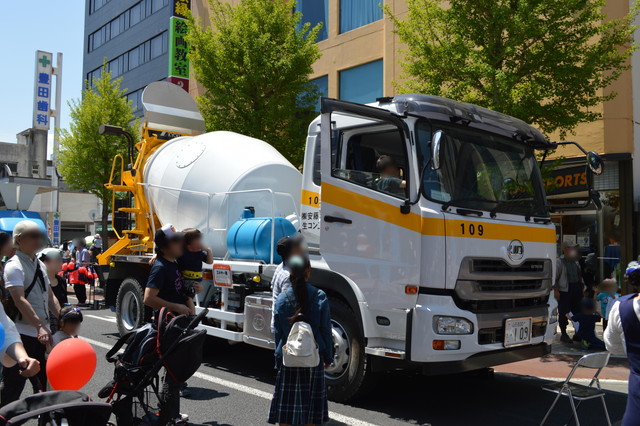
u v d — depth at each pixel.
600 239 12.44
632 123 12.33
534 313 5.96
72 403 2.84
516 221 5.95
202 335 4.43
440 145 4.95
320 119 6.25
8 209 14.81
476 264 5.41
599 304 10.15
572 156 12.63
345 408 5.81
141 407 4.40
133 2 32.03
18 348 3.61
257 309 6.54
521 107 9.07
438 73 10.06
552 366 8.23
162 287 5.07
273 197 7.02
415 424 5.34
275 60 14.07
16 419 2.69
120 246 9.59
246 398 6.08
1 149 48.22
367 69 16.25
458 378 7.39
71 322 4.57
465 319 5.25
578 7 9.23
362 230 5.62
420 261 5.25
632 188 12.13
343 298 6.13
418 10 10.24
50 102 30.89
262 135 14.24
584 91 9.51
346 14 17.08
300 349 3.96
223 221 7.61
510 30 9.25
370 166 5.81
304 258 4.25
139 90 31.27
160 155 9.14
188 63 22.47
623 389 6.97
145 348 4.41
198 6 22.22
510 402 6.21
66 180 20.64
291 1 15.04
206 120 14.67
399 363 5.45
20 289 4.41
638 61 12.70
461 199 5.54
